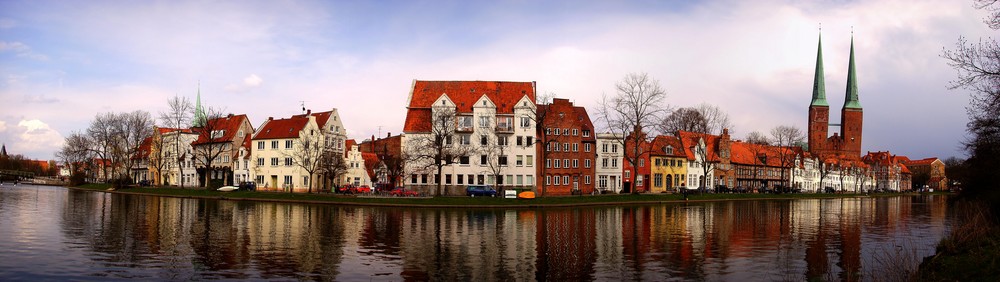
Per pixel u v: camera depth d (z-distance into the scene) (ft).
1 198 277.64
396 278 95.04
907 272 95.91
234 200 279.08
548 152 319.47
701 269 105.50
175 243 125.70
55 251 112.88
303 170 362.94
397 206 244.01
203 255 111.75
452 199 257.14
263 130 395.14
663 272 102.22
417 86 357.20
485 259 112.16
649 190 405.59
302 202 261.24
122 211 202.28
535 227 165.48
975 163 216.95
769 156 549.54
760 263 112.27
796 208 275.18
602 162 381.19
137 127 424.46
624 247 128.36
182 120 353.72
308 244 126.93
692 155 446.19
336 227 158.92
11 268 96.43
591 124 381.40
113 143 444.14
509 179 341.21
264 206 238.48
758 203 318.04
